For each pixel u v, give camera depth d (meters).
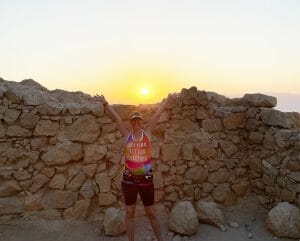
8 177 5.05
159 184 5.58
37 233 4.82
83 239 4.77
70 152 5.28
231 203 5.91
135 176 4.10
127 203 4.17
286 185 5.24
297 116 5.97
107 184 5.41
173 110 5.75
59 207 5.18
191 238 4.85
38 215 5.08
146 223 5.23
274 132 5.55
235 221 5.46
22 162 5.13
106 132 5.50
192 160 5.78
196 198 5.76
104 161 5.47
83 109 5.37
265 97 5.92
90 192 5.33
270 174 5.59
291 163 5.16
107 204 5.38
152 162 5.62
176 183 5.68
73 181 5.27
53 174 5.23
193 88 5.80
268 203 5.64
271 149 5.61
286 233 4.80
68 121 5.30
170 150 5.66
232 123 6.09
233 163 6.05
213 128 5.96
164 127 5.71
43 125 5.21
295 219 4.81
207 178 5.87
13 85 5.48
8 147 5.10
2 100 5.08
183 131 5.80
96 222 5.21
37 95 5.27
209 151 5.86
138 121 4.06
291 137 5.20
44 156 5.19
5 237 4.66
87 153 5.36
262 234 5.00
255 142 5.97
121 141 5.52
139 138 4.10
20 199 5.09
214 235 4.97
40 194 5.16
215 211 5.28
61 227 5.01
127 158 4.14
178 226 4.92
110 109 4.48
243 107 6.21
